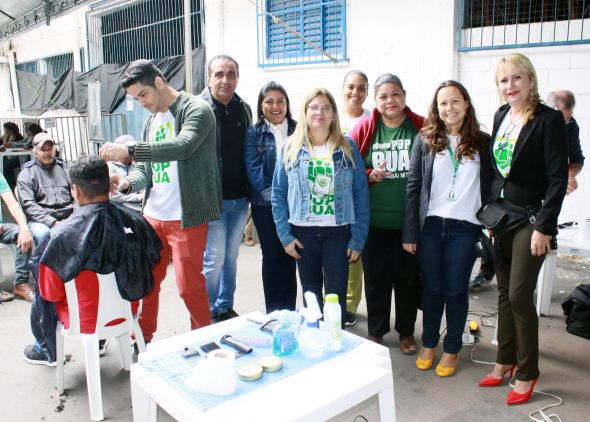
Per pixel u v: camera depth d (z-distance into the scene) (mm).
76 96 9070
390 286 2723
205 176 2412
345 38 5125
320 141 2396
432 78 4605
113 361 2674
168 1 7363
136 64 2279
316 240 2428
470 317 3186
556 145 1994
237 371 1378
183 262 2451
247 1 5973
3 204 6223
